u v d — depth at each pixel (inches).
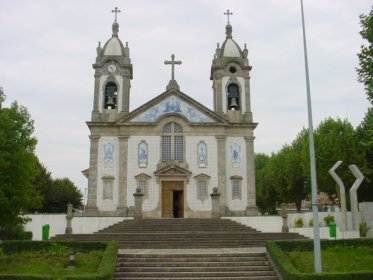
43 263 836.6
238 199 1640.0
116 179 1630.2
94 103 1696.6
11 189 962.7
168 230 1305.4
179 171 1626.5
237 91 1755.7
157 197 1615.4
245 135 1691.7
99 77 1723.7
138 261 843.4
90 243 894.4
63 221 1412.4
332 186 1785.2
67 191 2481.5
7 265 831.1
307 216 1397.6
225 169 1651.1
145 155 1648.6
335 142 1727.4
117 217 1401.3
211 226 1333.7
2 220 1005.2
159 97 1681.8
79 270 796.6
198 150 1660.9
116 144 1659.7
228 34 1830.7
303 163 1907.0
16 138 988.6
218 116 1675.7
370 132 901.8
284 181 2351.1
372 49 831.7
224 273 787.4
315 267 747.4
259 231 1317.7
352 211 1279.5
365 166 1653.5
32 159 1011.3
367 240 926.4
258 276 784.9
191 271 803.4
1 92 1031.6
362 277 697.0
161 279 766.5
